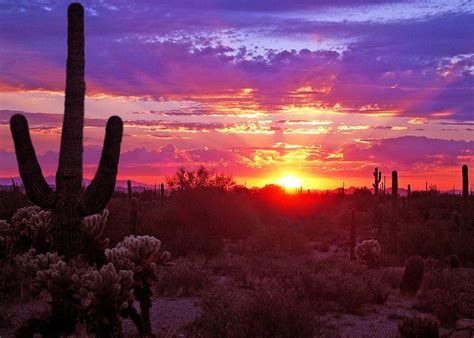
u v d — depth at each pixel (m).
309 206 57.16
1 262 12.34
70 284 7.81
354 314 12.82
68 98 8.62
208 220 26.88
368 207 54.59
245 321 9.50
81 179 8.69
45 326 7.90
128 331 10.05
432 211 41.44
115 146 8.67
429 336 9.36
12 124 8.41
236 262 19.28
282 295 10.35
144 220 24.56
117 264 8.39
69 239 8.55
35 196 8.49
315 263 19.84
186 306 12.91
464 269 21.20
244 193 43.81
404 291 15.17
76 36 8.68
